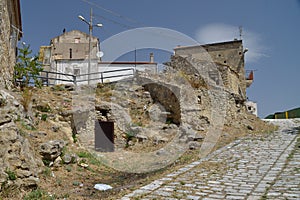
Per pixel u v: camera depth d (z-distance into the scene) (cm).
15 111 756
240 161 790
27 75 1113
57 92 1134
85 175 725
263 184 583
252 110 2594
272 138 1110
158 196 531
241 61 2312
